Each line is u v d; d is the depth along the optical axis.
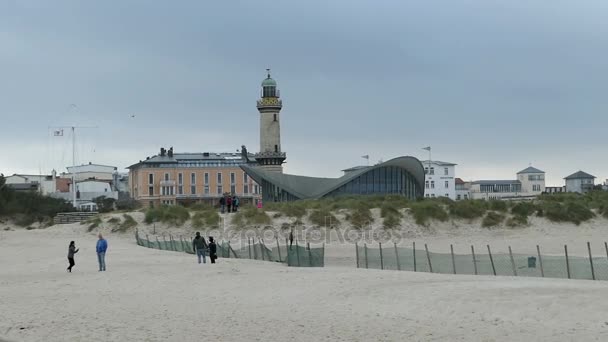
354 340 21.62
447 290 28.89
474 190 181.00
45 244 68.06
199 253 47.06
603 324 21.62
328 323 24.30
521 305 24.73
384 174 102.81
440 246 61.84
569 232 67.25
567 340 20.14
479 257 43.44
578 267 36.16
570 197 78.56
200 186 143.38
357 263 43.59
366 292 30.20
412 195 105.50
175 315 26.70
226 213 77.62
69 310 28.30
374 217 71.19
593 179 185.00
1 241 71.00
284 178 105.00
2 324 25.33
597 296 25.41
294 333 22.91
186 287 34.78
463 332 21.88
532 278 33.50
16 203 104.75
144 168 142.88
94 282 37.81
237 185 143.50
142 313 27.28
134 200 141.12
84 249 61.69
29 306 29.58
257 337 22.48
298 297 30.19
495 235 67.69
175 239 69.62
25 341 22.55
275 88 136.38
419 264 41.47
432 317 24.41
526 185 184.50
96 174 181.25
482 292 27.80
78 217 98.00
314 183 105.75
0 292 34.50
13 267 49.06
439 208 72.00
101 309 28.44
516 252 54.19
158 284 36.16
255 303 29.23
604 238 62.56
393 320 24.34
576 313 23.11
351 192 101.56
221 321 25.23
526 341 20.31
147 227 74.94
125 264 47.22
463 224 70.25
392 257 45.12
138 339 22.48
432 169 154.75
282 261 48.53
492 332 21.61
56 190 170.50
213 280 37.06
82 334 23.39
